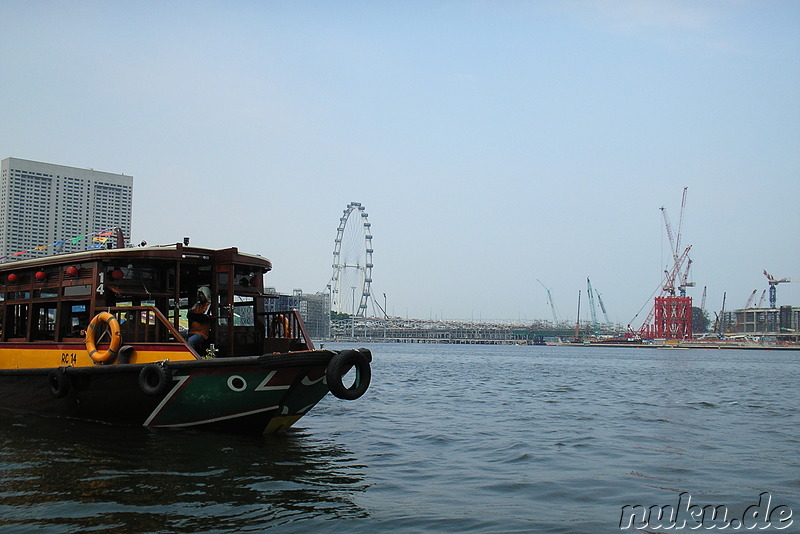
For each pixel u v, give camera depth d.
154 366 12.66
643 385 35.66
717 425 17.80
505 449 13.56
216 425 13.27
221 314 14.59
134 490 9.35
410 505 9.16
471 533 8.03
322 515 8.53
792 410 22.23
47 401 14.82
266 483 9.95
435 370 51.88
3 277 17.08
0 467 10.56
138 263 14.37
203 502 8.89
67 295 14.91
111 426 14.04
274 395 12.76
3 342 16.73
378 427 16.38
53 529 7.70
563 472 11.45
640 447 14.06
